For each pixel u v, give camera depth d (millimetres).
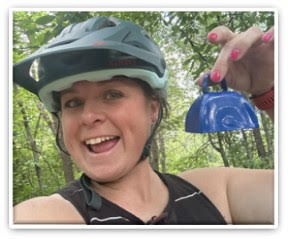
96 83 390
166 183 458
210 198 466
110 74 384
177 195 445
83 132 393
